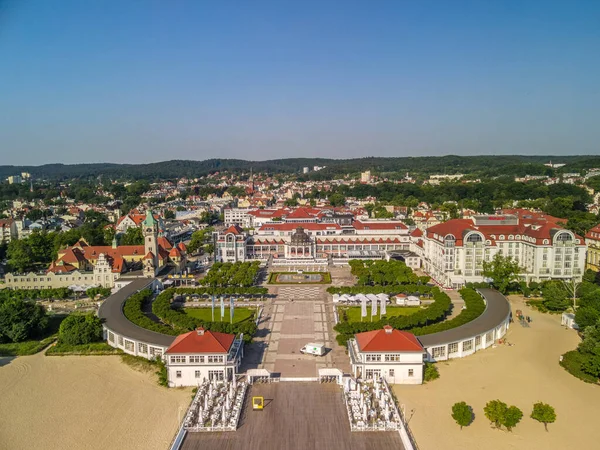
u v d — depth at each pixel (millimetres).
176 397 141625
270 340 186500
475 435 121125
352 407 126250
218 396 134625
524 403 137375
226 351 147500
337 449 109625
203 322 184750
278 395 135875
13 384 150625
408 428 123250
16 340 186875
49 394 143875
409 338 153500
